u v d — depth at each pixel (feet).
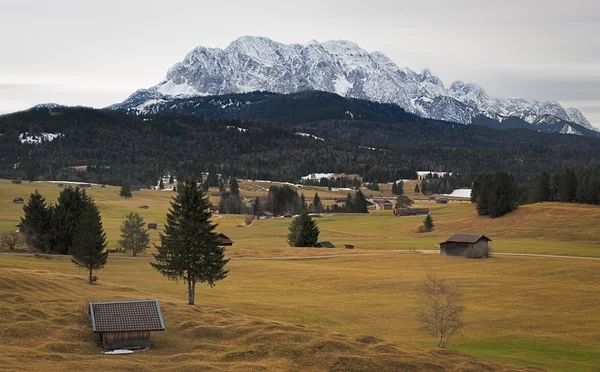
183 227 348.79
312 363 244.22
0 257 479.82
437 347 289.33
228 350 257.96
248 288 431.43
